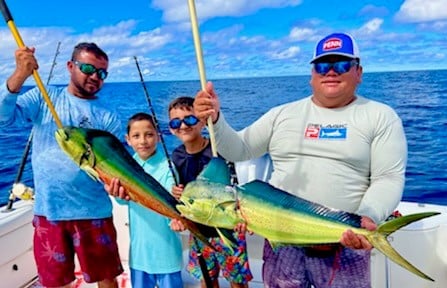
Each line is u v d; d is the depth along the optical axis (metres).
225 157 1.88
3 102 1.97
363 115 1.82
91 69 2.25
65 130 1.76
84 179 2.25
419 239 2.53
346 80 1.80
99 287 2.44
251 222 1.54
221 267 2.49
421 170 9.05
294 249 1.96
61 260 2.28
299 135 1.92
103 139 1.80
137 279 2.52
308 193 1.87
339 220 1.52
